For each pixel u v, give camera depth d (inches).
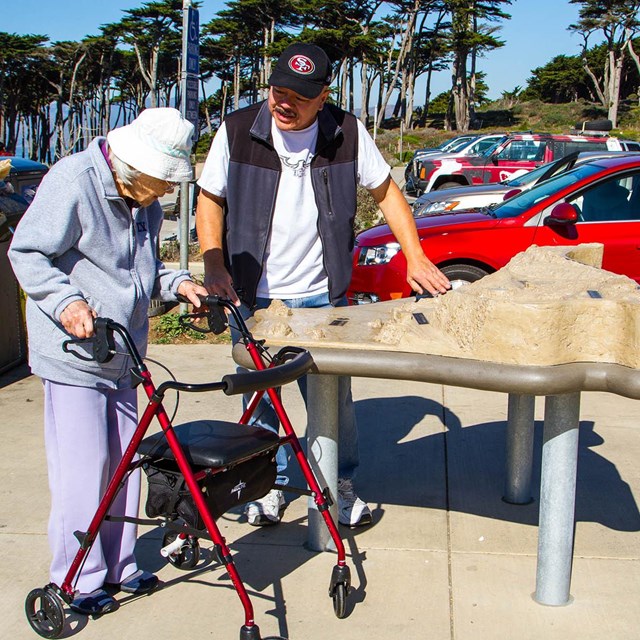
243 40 4065.0
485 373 112.9
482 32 3558.1
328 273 152.3
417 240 152.6
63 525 123.3
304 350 120.0
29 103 4505.4
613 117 3440.0
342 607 125.3
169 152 114.2
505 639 121.6
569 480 126.5
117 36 4138.8
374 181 152.5
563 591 130.4
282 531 157.4
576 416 124.2
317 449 142.4
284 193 147.3
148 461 116.3
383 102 3417.8
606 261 283.6
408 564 143.9
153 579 134.6
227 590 135.0
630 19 3636.8
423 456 194.7
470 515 164.1
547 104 3809.1
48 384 123.0
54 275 114.2
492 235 286.8
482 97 4564.5
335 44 3245.6
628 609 129.6
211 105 4751.5
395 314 134.5
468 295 121.2
